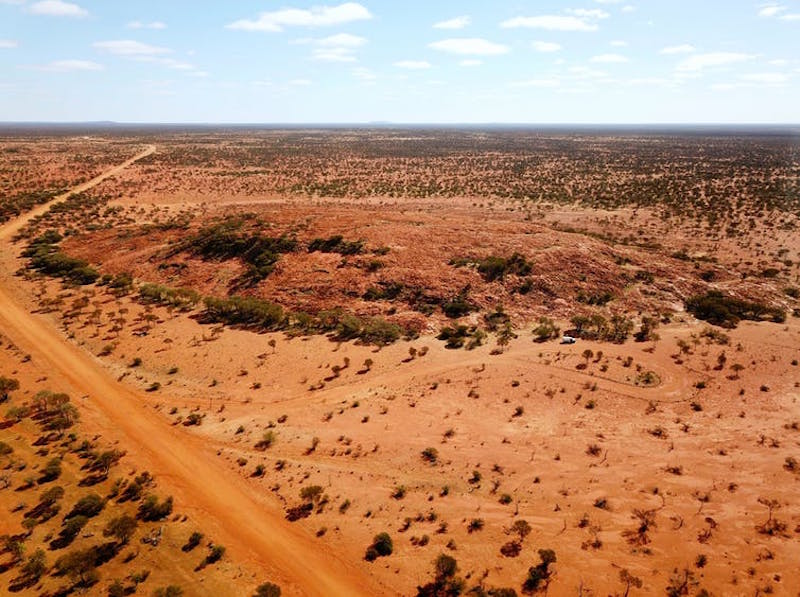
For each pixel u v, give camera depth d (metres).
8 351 46.69
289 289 61.31
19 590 22.42
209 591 22.88
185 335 51.31
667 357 46.28
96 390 40.69
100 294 62.62
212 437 35.00
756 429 35.38
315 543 25.97
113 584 22.81
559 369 43.81
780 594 22.77
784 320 56.28
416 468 31.47
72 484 29.44
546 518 27.39
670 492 29.30
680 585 23.17
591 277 63.19
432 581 23.55
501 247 69.19
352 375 43.53
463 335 51.25
